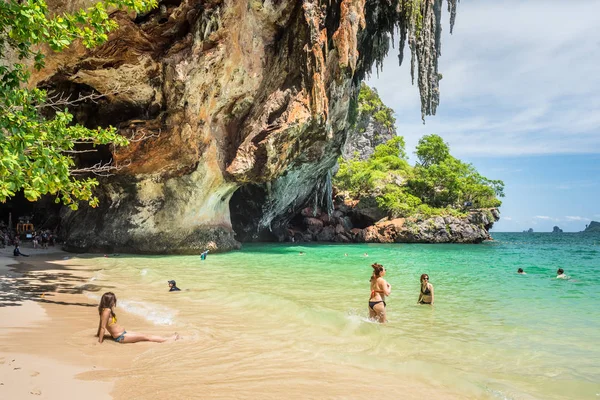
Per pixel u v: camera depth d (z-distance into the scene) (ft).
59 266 62.08
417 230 154.40
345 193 181.27
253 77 89.35
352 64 90.07
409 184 179.32
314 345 23.20
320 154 112.06
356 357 20.88
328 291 42.01
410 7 99.35
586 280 54.90
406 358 21.39
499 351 22.74
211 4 76.54
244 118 93.56
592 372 19.63
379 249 119.14
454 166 177.27
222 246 96.02
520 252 118.93
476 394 16.65
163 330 26.05
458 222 158.61
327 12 91.61
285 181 123.85
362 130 255.50
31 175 26.43
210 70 81.00
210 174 90.48
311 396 16.29
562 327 28.19
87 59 72.02
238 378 18.03
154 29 74.79
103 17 31.48
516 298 39.86
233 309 32.63
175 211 89.25
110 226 87.35
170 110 81.71
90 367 18.72
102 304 23.13
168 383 17.13
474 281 53.11
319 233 164.25
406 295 41.04
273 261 77.25
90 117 89.97
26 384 15.98
